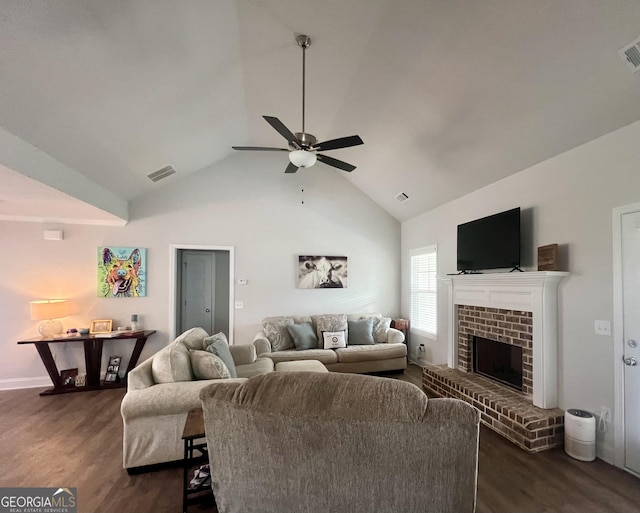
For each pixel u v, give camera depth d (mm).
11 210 3949
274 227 5367
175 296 4953
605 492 2061
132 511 1892
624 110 2236
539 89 2396
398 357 4805
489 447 2631
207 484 1930
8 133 2379
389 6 2221
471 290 3865
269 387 1271
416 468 1190
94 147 3084
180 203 4965
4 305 4223
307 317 5195
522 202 3285
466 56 2389
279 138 4781
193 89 3025
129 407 2225
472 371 3986
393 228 5977
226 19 2383
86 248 4547
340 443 1192
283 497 1273
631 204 2295
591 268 2570
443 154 3699
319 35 2584
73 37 1960
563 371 2787
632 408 2277
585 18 1845
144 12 2027
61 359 4340
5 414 3336
